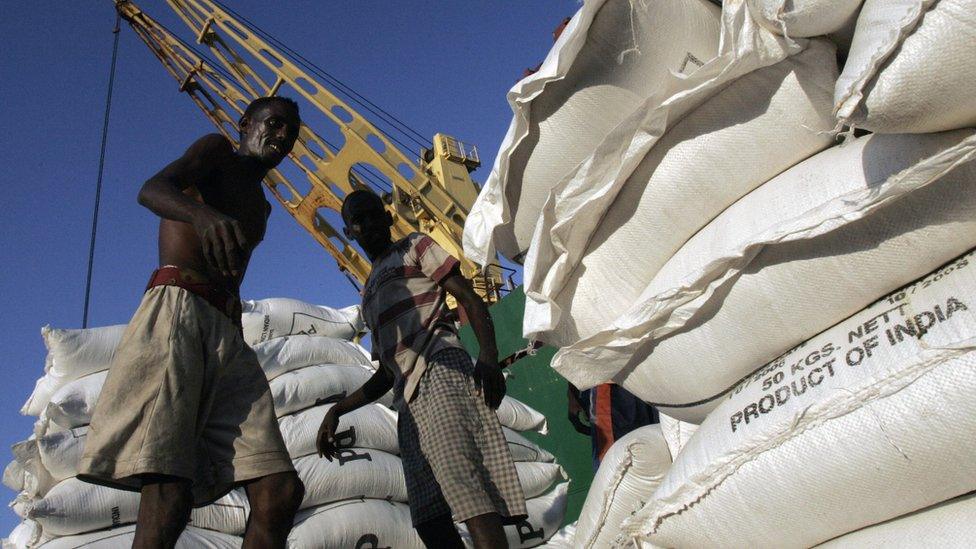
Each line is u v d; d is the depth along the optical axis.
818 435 1.79
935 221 1.75
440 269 2.75
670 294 2.08
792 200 1.96
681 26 2.11
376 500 3.45
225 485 1.99
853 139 1.99
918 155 1.76
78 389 3.19
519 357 6.50
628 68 2.17
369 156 13.49
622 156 2.14
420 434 2.63
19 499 3.13
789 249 1.93
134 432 1.83
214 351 1.99
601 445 4.28
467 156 14.14
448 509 2.79
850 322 1.93
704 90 2.00
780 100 2.00
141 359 1.88
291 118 2.30
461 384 2.65
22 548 2.99
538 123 2.31
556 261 2.34
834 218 1.79
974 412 1.58
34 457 3.05
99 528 2.95
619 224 2.27
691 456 2.08
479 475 2.52
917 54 1.54
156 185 1.90
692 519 2.05
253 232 2.19
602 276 2.34
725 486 1.96
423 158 14.25
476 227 2.62
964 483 1.66
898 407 1.67
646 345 2.29
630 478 2.96
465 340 7.31
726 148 2.08
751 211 2.04
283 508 1.99
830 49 1.90
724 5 1.90
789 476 1.85
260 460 1.99
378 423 3.67
